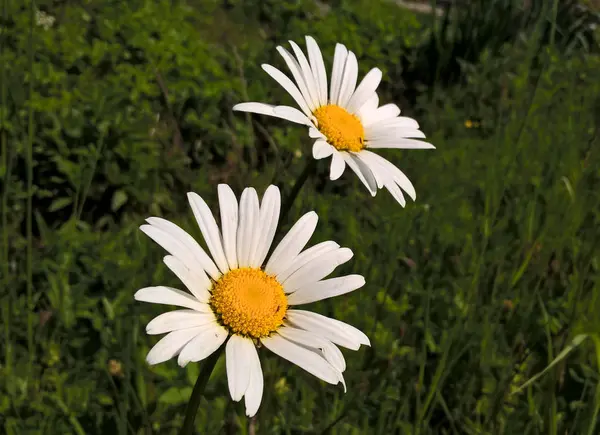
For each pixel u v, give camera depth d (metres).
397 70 0.56
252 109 0.20
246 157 0.43
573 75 0.49
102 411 0.25
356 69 0.24
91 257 0.31
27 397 0.25
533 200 0.33
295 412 0.26
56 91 0.39
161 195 0.37
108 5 0.48
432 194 0.38
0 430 0.24
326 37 0.51
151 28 0.46
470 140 0.45
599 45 0.56
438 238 0.34
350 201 0.37
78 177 0.36
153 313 0.28
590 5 0.64
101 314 0.28
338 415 0.26
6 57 0.39
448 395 0.28
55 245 0.31
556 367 0.26
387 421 0.27
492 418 0.26
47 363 0.28
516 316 0.30
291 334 0.17
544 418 0.25
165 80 0.43
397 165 0.41
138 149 0.38
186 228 0.33
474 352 0.28
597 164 0.36
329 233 0.34
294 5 0.54
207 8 0.54
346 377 0.27
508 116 0.45
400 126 0.24
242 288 0.17
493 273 0.32
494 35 0.57
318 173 0.41
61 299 0.28
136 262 0.30
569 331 0.27
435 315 0.31
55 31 0.44
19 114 0.35
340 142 0.22
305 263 0.18
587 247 0.32
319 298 0.18
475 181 0.39
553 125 0.43
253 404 0.16
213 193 0.39
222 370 0.25
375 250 0.34
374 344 0.28
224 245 0.18
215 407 0.25
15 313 0.28
